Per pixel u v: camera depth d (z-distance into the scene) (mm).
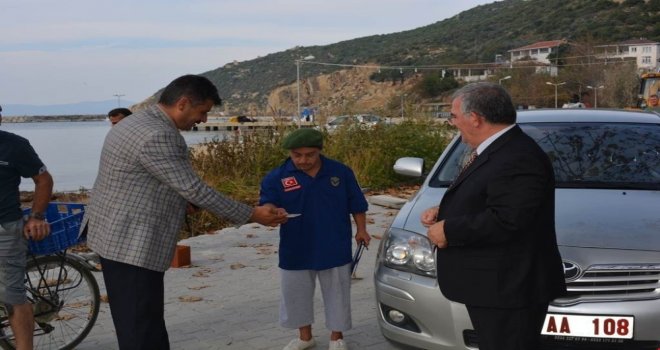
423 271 3939
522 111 6008
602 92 72250
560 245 3799
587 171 4883
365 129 14547
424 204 4496
